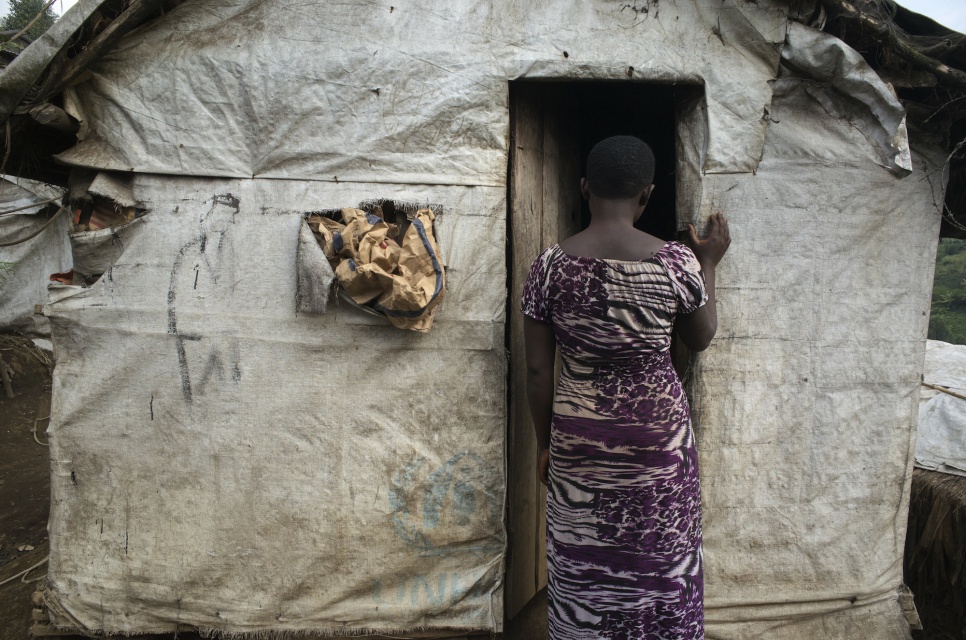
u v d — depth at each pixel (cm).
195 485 205
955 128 209
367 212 198
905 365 215
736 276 207
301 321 200
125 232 197
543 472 175
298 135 196
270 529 206
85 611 209
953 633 258
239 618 208
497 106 198
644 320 146
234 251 198
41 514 372
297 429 203
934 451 298
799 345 211
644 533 152
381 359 202
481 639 214
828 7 187
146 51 194
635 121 309
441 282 190
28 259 621
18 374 573
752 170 202
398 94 197
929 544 273
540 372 162
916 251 212
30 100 183
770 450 213
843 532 219
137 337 200
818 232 207
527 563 236
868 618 222
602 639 157
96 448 204
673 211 309
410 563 209
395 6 196
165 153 196
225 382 201
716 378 210
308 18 195
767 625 220
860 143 205
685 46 197
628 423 149
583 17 197
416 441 205
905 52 188
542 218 229
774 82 198
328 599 209
